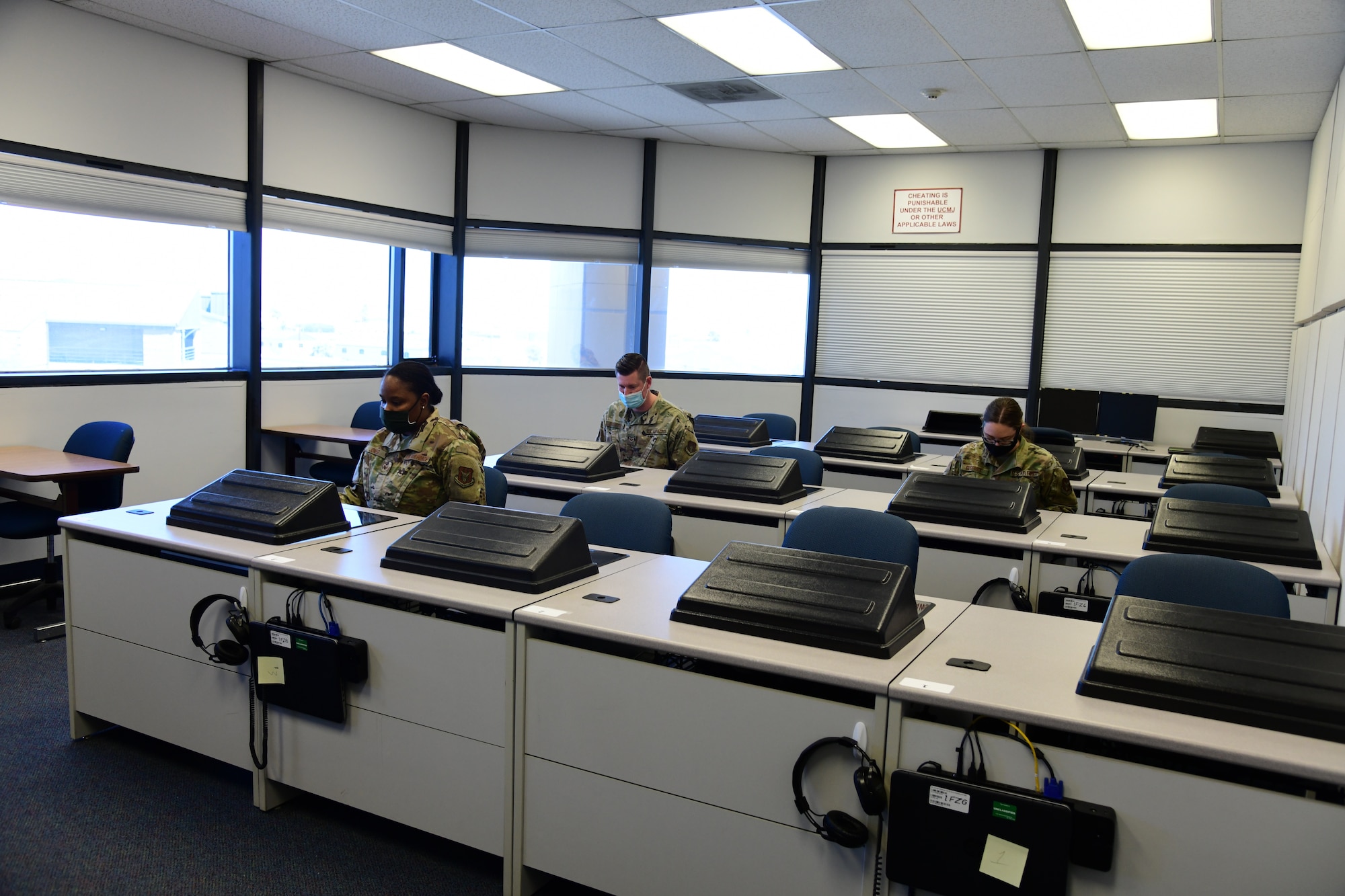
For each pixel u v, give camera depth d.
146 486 4.79
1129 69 4.58
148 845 2.26
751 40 4.44
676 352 7.13
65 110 4.25
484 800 2.09
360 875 2.18
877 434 5.14
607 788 1.93
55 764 2.64
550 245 6.60
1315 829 1.35
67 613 2.75
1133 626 1.70
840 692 1.88
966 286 6.79
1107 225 6.41
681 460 4.39
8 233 4.27
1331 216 4.21
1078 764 1.50
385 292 6.30
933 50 4.45
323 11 4.23
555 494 3.74
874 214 6.96
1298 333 5.62
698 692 1.81
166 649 2.55
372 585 2.15
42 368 4.46
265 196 5.18
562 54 4.73
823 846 1.71
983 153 6.65
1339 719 1.45
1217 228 6.15
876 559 2.61
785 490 3.46
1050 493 3.63
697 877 1.85
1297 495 4.59
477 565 2.20
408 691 2.16
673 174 6.79
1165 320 6.33
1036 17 3.95
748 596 1.94
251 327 5.20
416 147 6.05
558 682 1.96
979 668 1.73
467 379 6.54
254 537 2.50
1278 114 5.24
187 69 4.73
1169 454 5.68
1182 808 1.44
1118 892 1.49
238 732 2.43
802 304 7.24
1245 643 1.61
